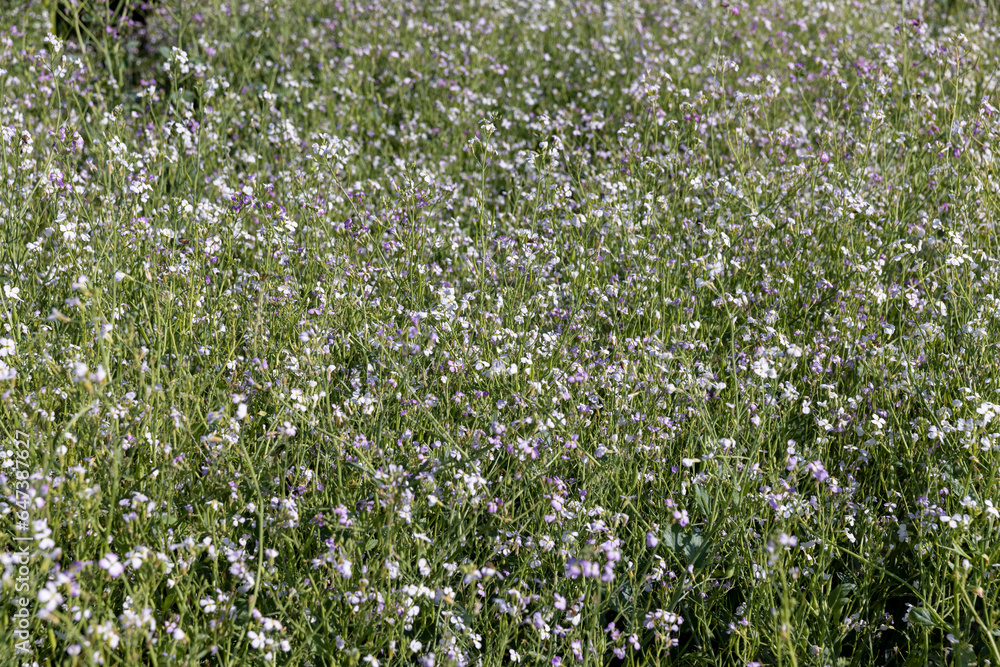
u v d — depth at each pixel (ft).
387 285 14.87
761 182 17.47
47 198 14.49
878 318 14.25
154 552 9.07
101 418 10.00
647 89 18.95
